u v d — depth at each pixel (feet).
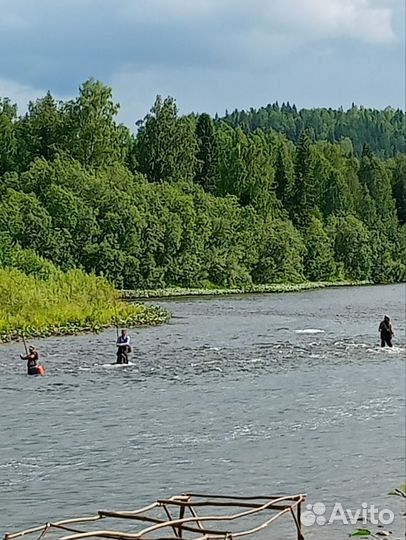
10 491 58.34
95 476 62.18
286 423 80.69
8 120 426.51
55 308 193.47
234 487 59.41
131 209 351.87
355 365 124.06
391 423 80.33
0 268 230.48
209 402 92.32
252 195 483.51
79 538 20.58
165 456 67.92
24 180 363.15
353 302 290.97
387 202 542.57
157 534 48.49
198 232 379.96
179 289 358.84
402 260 497.87
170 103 455.22
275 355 136.46
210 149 471.62
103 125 409.28
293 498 25.16
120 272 346.95
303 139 501.56
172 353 138.82
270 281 414.41
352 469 63.67
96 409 88.17
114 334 171.83
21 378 110.52
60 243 334.85
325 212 522.88
